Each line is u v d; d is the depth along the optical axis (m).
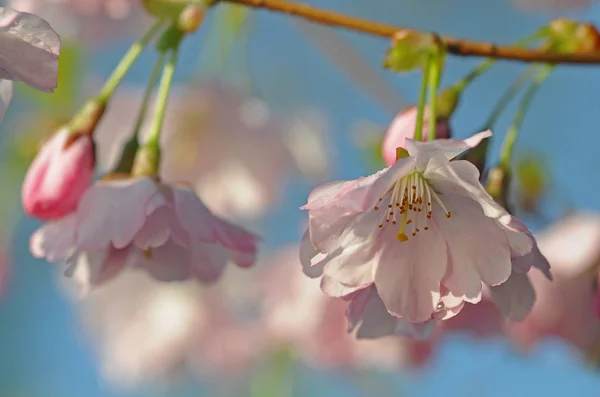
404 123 0.40
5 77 0.38
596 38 0.42
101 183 0.40
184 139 0.51
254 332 0.52
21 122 0.51
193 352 0.53
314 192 0.37
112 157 0.49
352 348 0.48
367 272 0.38
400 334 0.39
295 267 0.50
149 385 0.57
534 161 0.48
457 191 0.38
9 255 0.60
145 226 0.40
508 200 0.41
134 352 0.53
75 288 0.58
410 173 0.38
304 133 0.52
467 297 0.38
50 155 0.41
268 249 0.54
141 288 0.53
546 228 0.47
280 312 0.49
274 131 0.51
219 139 0.51
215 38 0.50
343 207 0.36
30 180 0.41
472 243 0.38
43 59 0.37
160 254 0.41
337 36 0.51
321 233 0.37
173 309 0.52
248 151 0.51
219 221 0.40
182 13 0.41
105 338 0.55
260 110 0.51
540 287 0.45
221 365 0.52
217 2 0.41
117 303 0.54
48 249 0.40
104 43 0.50
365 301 0.39
